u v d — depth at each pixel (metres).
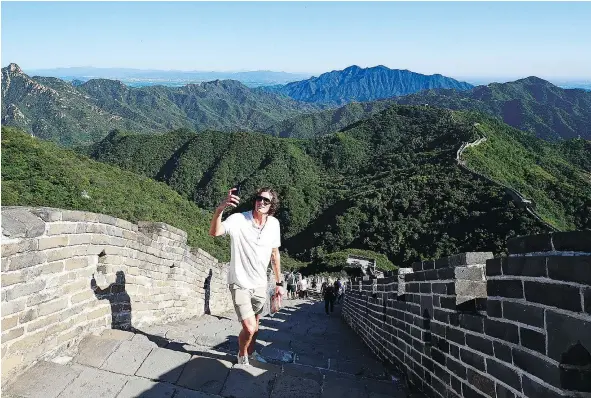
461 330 3.97
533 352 2.84
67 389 3.95
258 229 4.66
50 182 30.33
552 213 61.19
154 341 5.47
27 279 4.11
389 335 6.98
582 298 2.38
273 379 4.55
